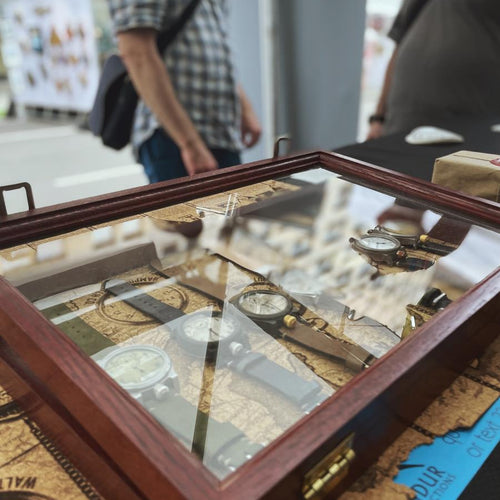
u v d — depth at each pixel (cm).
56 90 328
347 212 57
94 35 282
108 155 266
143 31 83
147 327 40
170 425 30
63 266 44
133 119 102
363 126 237
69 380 30
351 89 206
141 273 48
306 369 36
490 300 39
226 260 53
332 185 62
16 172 239
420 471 35
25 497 32
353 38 195
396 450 36
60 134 312
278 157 65
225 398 33
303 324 42
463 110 132
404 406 35
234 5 185
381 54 227
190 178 57
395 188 59
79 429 31
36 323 34
